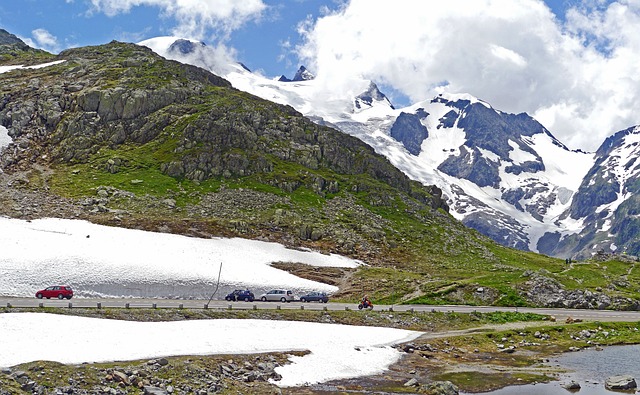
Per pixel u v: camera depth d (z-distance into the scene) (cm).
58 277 9156
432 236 18200
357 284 12162
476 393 5478
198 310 7744
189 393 4666
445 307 10425
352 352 6738
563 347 8112
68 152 19112
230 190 17938
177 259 11219
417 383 5622
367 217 18238
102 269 9725
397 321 8900
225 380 5100
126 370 4778
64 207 15100
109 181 17562
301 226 15775
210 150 19512
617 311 11056
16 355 4850
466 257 16788
